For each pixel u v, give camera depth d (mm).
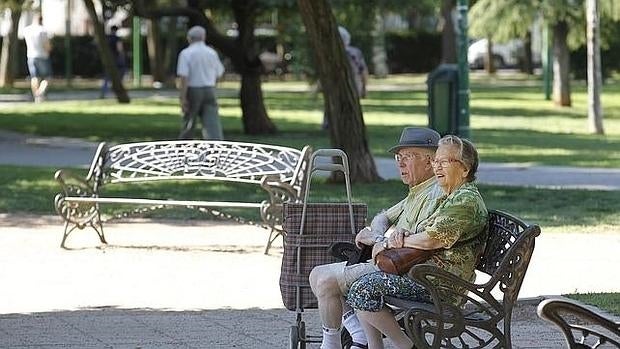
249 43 46844
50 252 22156
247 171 22562
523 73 119562
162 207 25344
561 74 66625
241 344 14719
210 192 30062
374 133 48406
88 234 24266
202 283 19250
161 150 23328
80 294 18297
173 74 99438
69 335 15242
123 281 19422
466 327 12625
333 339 12742
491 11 66500
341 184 31797
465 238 11977
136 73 95188
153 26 92125
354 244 13125
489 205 28031
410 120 55500
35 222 25703
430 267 11523
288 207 13414
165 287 18906
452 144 12117
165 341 14891
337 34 31484
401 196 29375
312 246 13359
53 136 46250
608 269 20312
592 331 10367
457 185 12164
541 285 18812
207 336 15211
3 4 70438
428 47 120875
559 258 21422
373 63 109688
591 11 50500
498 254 12055
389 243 12156
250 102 47219
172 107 63438
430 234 11930
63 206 22547
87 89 85312
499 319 11742
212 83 38531
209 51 38531
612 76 102375
